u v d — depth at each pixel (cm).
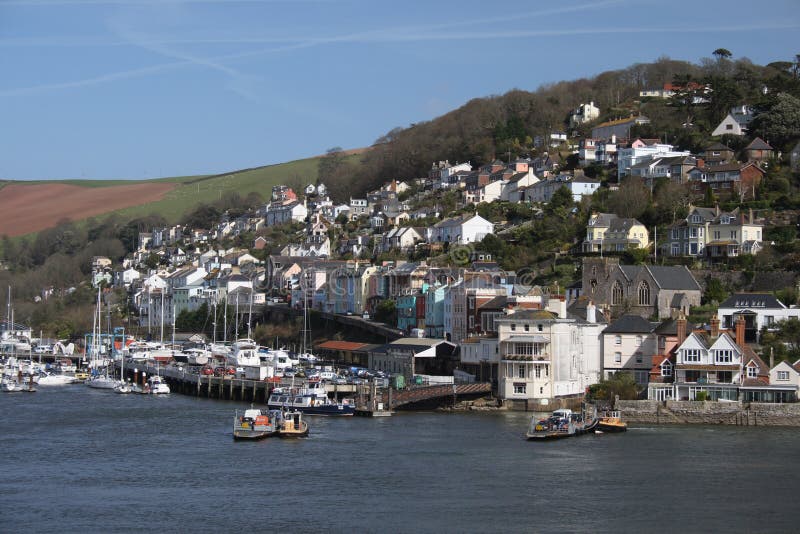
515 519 11944
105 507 12531
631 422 18888
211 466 14850
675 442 16575
